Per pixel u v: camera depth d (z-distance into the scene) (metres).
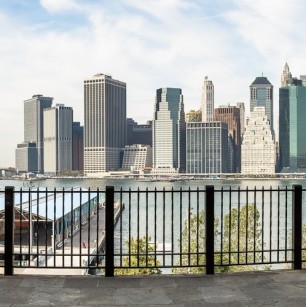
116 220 84.50
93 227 68.56
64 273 31.88
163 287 7.89
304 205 83.12
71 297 7.34
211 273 8.73
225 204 98.75
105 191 8.66
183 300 7.21
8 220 8.66
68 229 56.50
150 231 68.25
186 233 29.34
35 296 7.38
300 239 9.13
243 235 32.12
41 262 35.78
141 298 7.31
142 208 103.25
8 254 8.63
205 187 8.85
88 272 36.88
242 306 6.91
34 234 47.94
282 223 66.44
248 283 8.12
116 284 8.06
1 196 42.75
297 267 9.12
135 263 23.52
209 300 7.20
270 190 9.44
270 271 8.94
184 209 95.25
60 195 66.50
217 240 33.03
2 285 7.94
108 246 8.59
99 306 6.93
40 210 48.22
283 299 7.24
